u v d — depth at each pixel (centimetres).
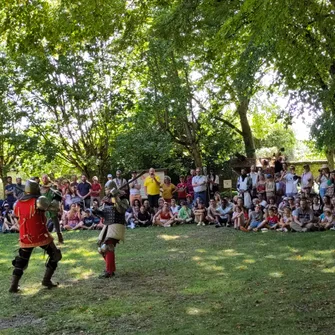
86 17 835
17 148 1831
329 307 546
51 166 2117
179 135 2086
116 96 1911
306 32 605
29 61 1773
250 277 704
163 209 1397
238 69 892
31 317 555
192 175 1522
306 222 1145
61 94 1852
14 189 1453
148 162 1891
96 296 633
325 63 633
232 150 2116
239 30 657
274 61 778
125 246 1051
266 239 1059
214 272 750
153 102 1852
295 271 735
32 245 666
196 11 761
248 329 484
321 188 1278
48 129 1928
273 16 516
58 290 673
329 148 1012
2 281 741
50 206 660
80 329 506
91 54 1834
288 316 520
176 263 834
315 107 757
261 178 1360
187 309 558
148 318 532
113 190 749
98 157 2014
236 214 1252
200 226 1343
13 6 822
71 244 1105
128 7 876
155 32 809
